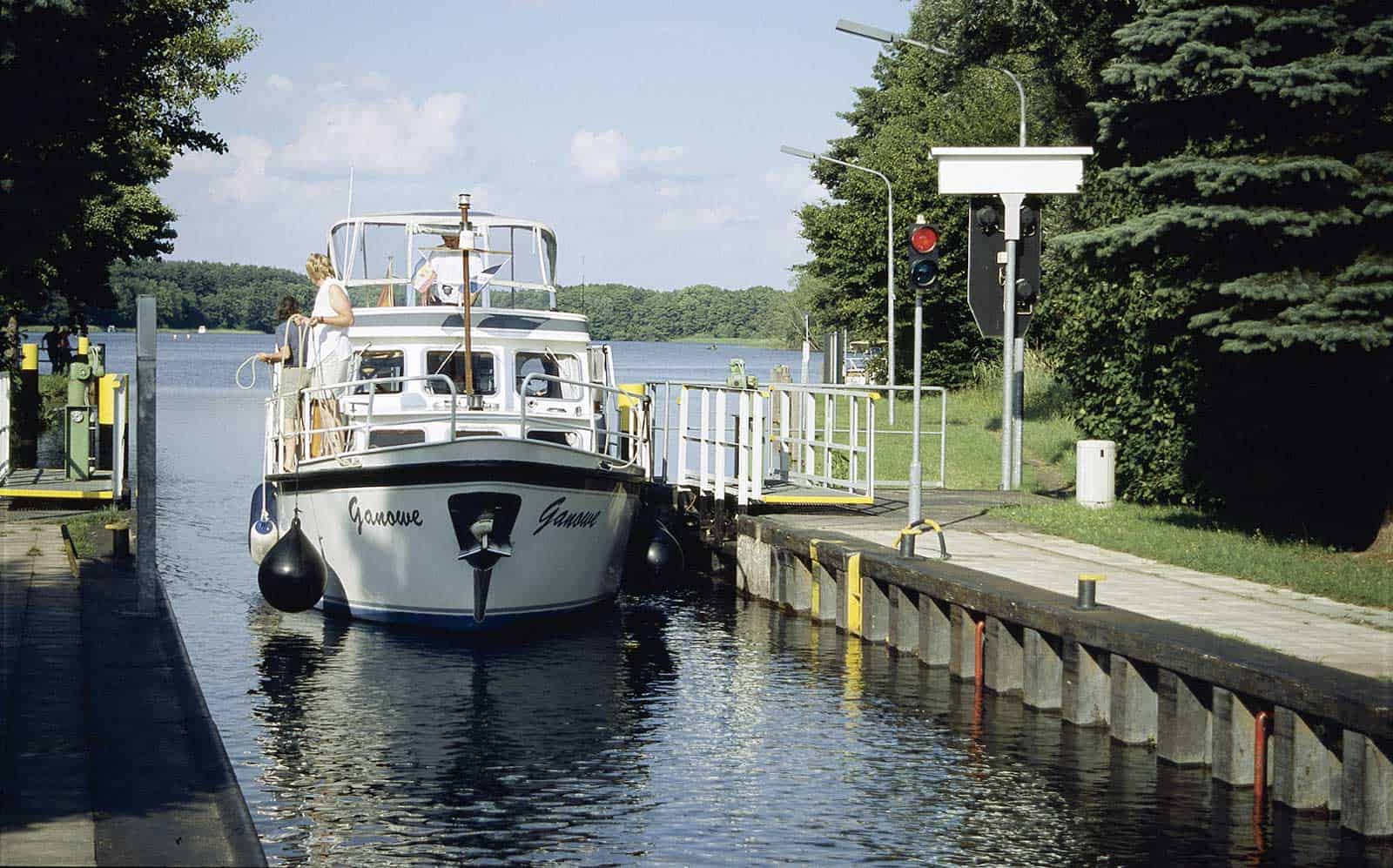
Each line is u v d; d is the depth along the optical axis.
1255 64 14.96
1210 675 10.27
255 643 15.56
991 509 20.73
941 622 14.47
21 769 8.30
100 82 17.38
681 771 10.89
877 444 32.50
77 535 18.34
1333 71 14.30
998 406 42.31
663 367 113.50
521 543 15.57
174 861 6.80
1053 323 24.31
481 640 15.81
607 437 18.12
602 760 11.21
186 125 40.81
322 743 11.66
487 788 10.48
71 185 16.69
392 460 15.26
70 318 49.97
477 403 17.20
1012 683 13.20
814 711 12.73
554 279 20.42
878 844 9.28
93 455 26.83
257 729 12.07
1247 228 14.77
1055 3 30.41
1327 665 10.05
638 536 18.69
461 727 12.17
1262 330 14.33
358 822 9.70
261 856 6.76
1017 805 10.02
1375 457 17.84
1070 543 17.31
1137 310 20.08
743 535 19.48
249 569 20.34
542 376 15.58
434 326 17.16
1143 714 11.38
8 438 25.52
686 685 13.77
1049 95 33.59
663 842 9.34
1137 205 20.34
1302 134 15.21
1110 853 9.08
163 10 18.56
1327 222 14.37
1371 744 9.02
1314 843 9.16
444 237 19.02
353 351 16.84
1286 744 9.64
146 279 180.62
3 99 16.34
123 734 9.04
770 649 15.52
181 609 17.42
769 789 10.46
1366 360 15.30
